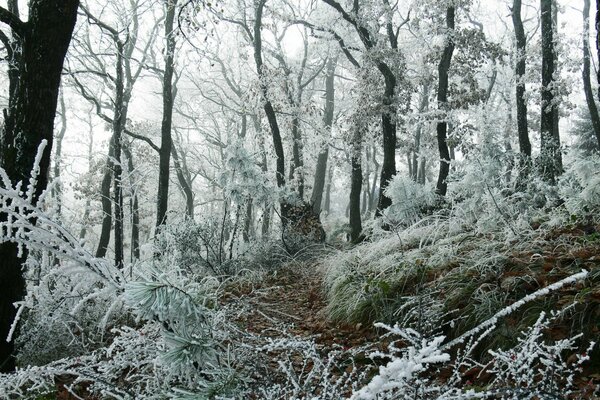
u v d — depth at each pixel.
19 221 2.67
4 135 4.96
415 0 16.84
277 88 20.81
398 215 9.18
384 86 18.16
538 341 3.94
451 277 5.40
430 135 21.36
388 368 1.56
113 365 3.13
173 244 9.99
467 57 16.52
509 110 21.61
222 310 3.46
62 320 5.15
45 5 4.80
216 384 2.69
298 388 2.69
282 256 12.53
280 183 19.02
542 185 7.14
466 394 2.16
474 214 7.39
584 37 17.00
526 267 4.98
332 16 22.19
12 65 7.27
